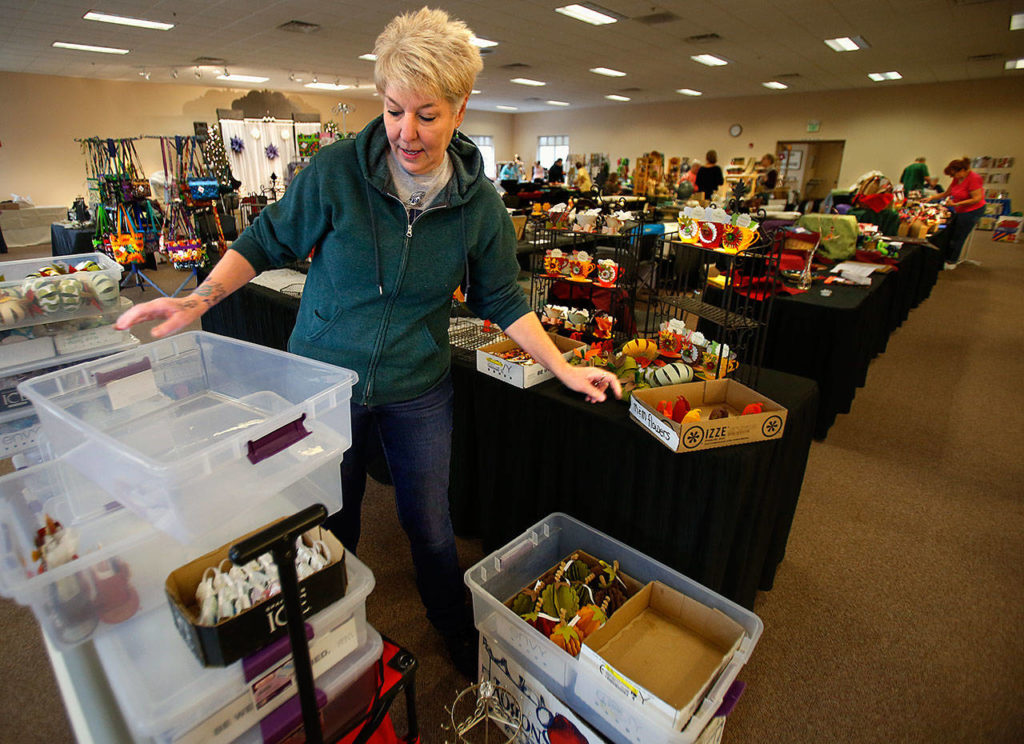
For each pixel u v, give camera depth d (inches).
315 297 46.8
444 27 35.5
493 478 72.9
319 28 264.4
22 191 394.3
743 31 276.1
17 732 53.0
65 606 32.2
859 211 192.9
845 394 112.0
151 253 258.8
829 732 55.1
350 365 46.3
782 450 58.3
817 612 70.5
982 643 66.3
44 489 39.1
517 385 65.7
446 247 44.4
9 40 276.2
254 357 45.9
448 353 51.8
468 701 56.9
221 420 45.2
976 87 442.3
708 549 54.2
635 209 252.1
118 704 32.7
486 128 714.8
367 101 579.5
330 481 42.7
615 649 47.1
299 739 36.3
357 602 38.0
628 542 61.0
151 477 29.7
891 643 66.1
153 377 45.5
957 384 144.4
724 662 43.2
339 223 41.8
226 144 303.6
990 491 97.4
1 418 73.2
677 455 52.8
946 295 240.2
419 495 52.2
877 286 124.9
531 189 297.6
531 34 283.0
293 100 517.7
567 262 83.7
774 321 113.7
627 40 296.5
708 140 587.5
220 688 31.8
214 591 33.3
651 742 39.7
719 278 85.8
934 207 244.7
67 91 400.8
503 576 56.7
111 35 271.4
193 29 263.9
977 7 230.4
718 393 61.0
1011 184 443.8
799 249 121.0
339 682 37.2
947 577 77.0
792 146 541.0
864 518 89.7
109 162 251.0
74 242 236.1
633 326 86.3
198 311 39.5
